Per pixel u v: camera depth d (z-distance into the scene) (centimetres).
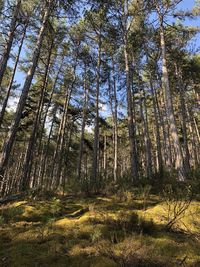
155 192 952
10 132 1009
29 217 720
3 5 1588
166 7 1538
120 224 622
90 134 3538
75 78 2297
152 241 544
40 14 1569
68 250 533
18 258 500
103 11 1698
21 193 970
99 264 466
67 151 2772
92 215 721
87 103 2453
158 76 2252
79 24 2023
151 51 2058
